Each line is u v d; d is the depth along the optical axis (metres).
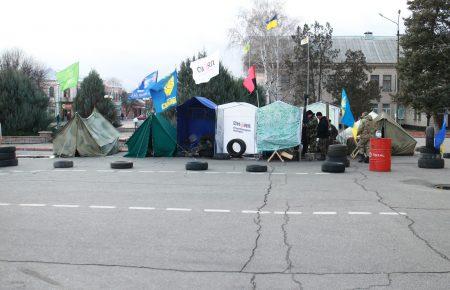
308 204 9.72
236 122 19.72
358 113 50.19
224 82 31.98
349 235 7.23
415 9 42.50
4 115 29.59
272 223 8.03
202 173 14.88
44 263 5.92
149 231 7.49
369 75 68.56
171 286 5.15
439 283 5.23
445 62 40.78
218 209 9.23
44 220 8.27
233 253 6.32
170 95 20.28
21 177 13.98
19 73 30.92
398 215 8.66
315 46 52.25
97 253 6.32
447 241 6.91
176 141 20.89
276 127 18.77
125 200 10.22
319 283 5.23
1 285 5.18
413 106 42.12
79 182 12.94
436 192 11.20
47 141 29.23
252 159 19.27
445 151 23.28
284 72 53.50
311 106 25.14
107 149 21.55
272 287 5.12
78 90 37.38
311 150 19.23
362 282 5.25
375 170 15.20
